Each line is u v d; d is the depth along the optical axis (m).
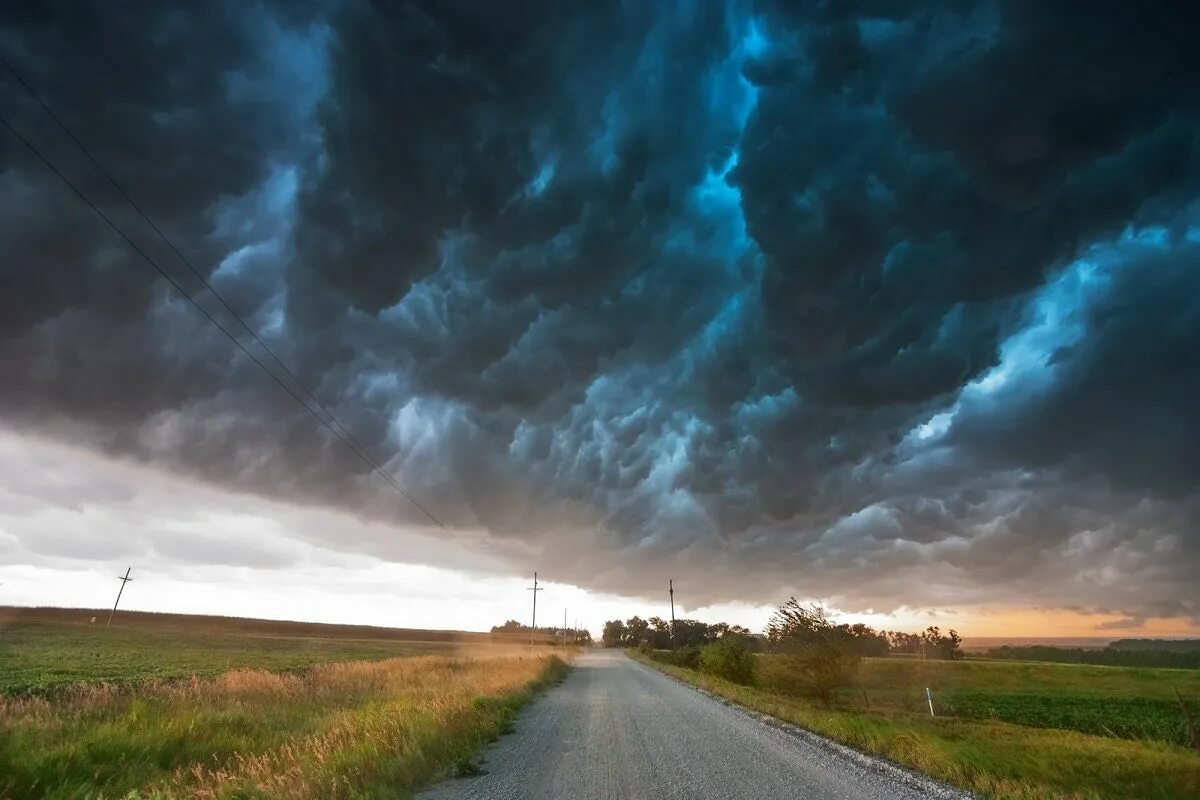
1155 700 46.38
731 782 9.59
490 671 33.09
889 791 9.16
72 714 12.42
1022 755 12.05
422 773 9.50
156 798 7.57
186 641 70.44
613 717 18.53
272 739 11.87
